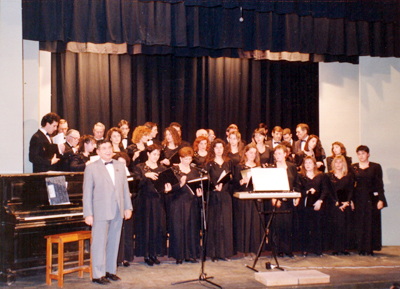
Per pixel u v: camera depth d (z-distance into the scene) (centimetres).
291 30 594
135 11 542
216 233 473
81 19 527
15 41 465
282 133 619
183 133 707
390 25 613
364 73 621
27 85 559
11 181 388
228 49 646
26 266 400
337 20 605
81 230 436
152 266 453
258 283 386
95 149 471
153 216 460
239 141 523
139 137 496
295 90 757
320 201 496
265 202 502
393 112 621
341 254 521
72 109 627
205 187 404
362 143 616
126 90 667
